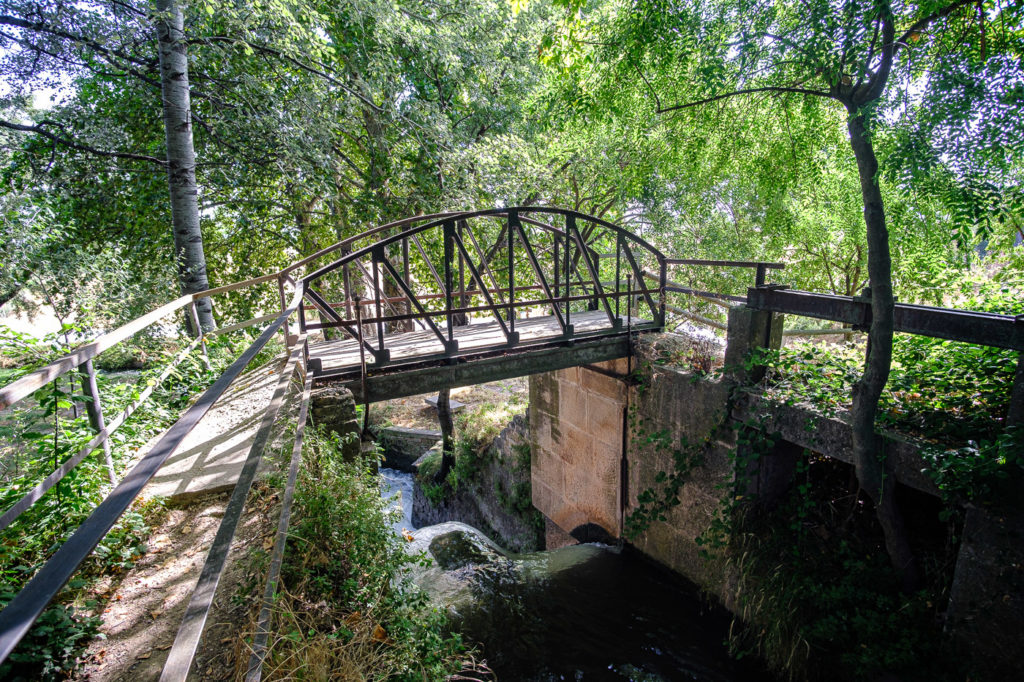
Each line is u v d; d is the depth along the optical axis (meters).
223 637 2.36
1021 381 3.78
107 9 6.78
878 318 4.12
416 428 14.55
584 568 7.79
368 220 10.30
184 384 5.38
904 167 3.61
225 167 9.03
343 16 9.73
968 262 7.58
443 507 12.56
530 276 12.18
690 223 11.12
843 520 5.59
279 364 5.91
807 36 4.13
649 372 7.20
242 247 11.81
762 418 5.68
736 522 5.99
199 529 3.10
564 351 6.73
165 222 9.04
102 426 3.22
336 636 2.51
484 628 6.41
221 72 9.13
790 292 5.45
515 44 11.27
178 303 3.98
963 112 3.40
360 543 3.22
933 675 4.26
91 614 2.45
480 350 6.05
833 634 4.86
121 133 8.20
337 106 9.98
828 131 6.14
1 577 2.48
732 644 5.87
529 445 10.57
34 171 7.40
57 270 6.38
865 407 4.42
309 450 3.56
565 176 11.30
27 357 4.11
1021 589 3.84
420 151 10.69
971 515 4.07
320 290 12.37
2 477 3.31
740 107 6.08
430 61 10.80
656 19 5.23
